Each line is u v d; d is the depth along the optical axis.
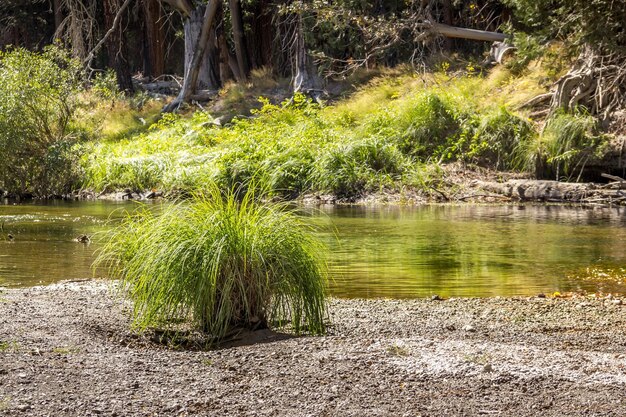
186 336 7.02
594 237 14.69
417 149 24.81
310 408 5.08
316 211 19.70
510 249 13.24
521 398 5.30
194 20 37.00
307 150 24.42
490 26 35.22
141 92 39.34
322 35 32.97
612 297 9.46
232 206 7.34
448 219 17.70
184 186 23.69
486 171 24.06
